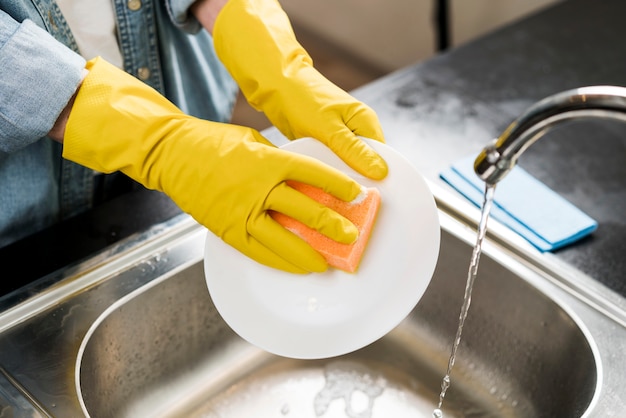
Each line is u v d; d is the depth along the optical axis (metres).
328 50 2.68
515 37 1.39
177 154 0.78
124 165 0.79
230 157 0.76
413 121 1.15
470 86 1.25
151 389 0.91
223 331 0.98
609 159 1.11
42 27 0.89
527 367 0.93
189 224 0.94
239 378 0.96
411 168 0.78
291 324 0.80
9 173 0.95
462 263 0.95
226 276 0.79
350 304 0.79
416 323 1.03
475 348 0.98
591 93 0.57
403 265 0.78
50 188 1.01
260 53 0.87
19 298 0.82
